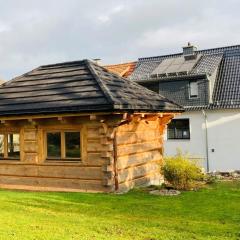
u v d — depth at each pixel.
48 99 13.02
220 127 30.77
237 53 34.75
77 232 8.14
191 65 32.88
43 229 8.27
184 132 32.22
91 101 11.94
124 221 9.21
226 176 25.58
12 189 13.91
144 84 34.44
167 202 11.30
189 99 31.94
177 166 13.32
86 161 12.66
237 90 31.34
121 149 12.90
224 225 9.03
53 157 13.39
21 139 13.81
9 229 8.17
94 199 11.41
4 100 13.98
